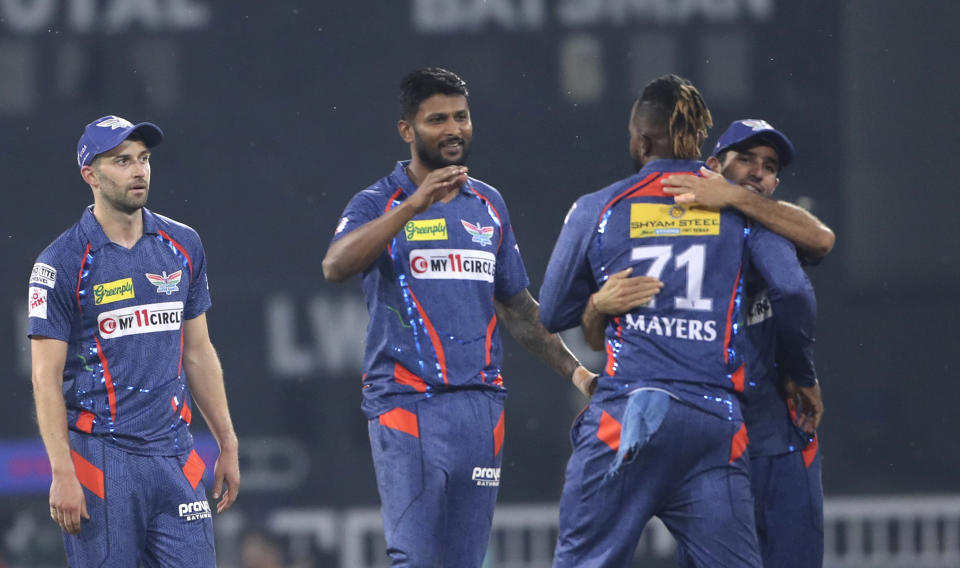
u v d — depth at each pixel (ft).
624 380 33.32
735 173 37.22
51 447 38.09
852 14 96.17
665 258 33.32
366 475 95.30
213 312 95.55
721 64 96.48
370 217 39.22
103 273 39.22
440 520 38.32
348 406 95.81
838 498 94.27
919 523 93.66
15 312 93.56
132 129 39.04
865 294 95.40
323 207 96.32
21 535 92.12
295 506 94.79
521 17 96.68
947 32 95.66
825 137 96.17
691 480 33.14
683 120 34.47
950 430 94.17
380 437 38.99
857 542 93.81
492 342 39.99
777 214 33.58
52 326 38.63
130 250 39.78
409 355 38.75
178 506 40.09
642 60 96.53
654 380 32.94
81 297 38.99
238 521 94.07
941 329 94.84
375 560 94.73
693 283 33.14
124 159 39.01
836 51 96.32
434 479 38.22
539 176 96.12
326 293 96.12
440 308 39.01
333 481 95.09
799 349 34.37
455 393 38.93
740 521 32.91
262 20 96.53
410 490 38.14
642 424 32.35
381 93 96.89
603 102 96.53
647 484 33.01
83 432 39.22
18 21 94.99
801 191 95.96
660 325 33.17
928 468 94.22
